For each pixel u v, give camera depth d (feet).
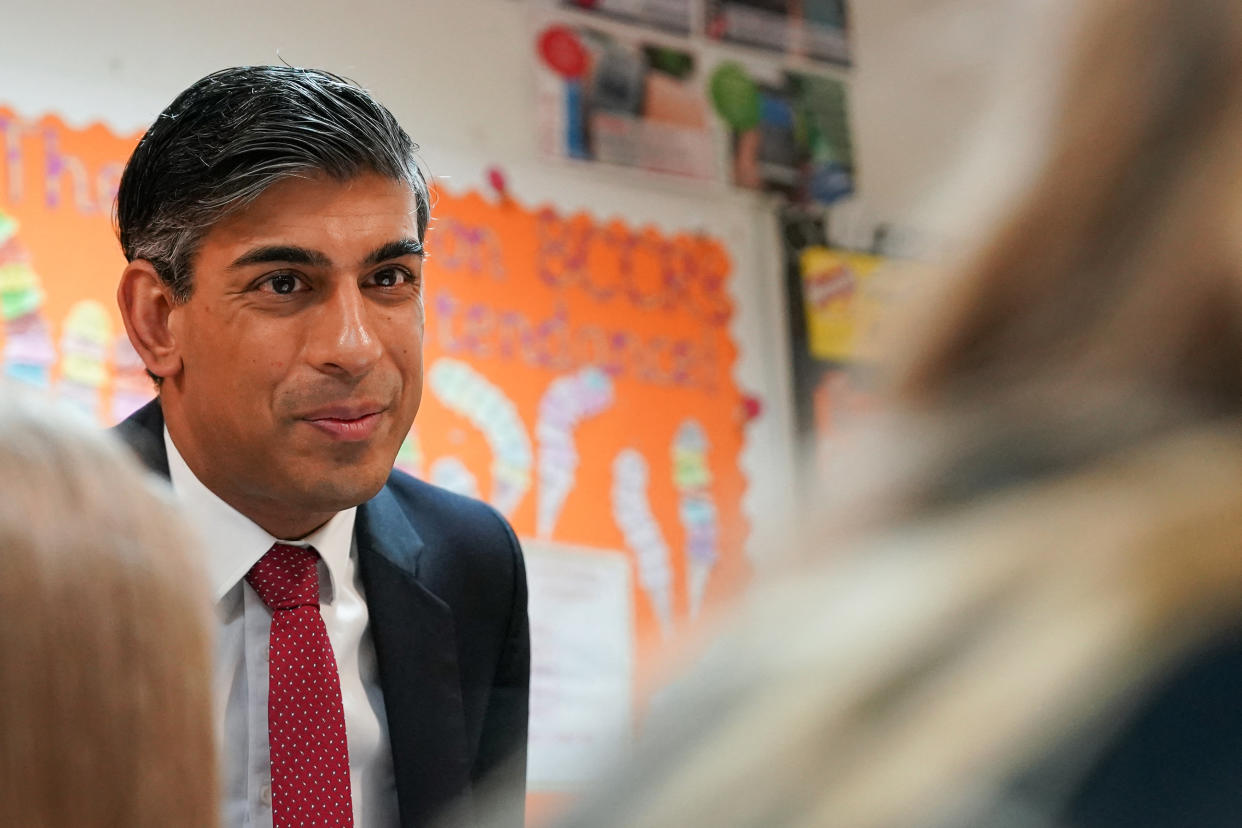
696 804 1.01
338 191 4.55
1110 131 1.13
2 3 8.19
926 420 1.16
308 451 4.64
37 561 1.76
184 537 1.92
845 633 1.05
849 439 1.20
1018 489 1.09
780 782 0.99
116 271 8.28
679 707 1.09
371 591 5.03
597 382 9.94
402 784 4.88
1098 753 0.96
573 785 1.15
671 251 10.43
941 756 0.97
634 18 10.61
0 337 7.92
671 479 10.09
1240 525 1.02
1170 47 1.13
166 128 4.60
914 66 11.54
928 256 1.22
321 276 4.58
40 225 8.10
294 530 4.90
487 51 9.95
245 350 4.57
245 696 4.79
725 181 10.75
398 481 5.47
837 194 11.16
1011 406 1.13
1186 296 1.08
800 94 11.19
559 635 9.42
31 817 1.72
